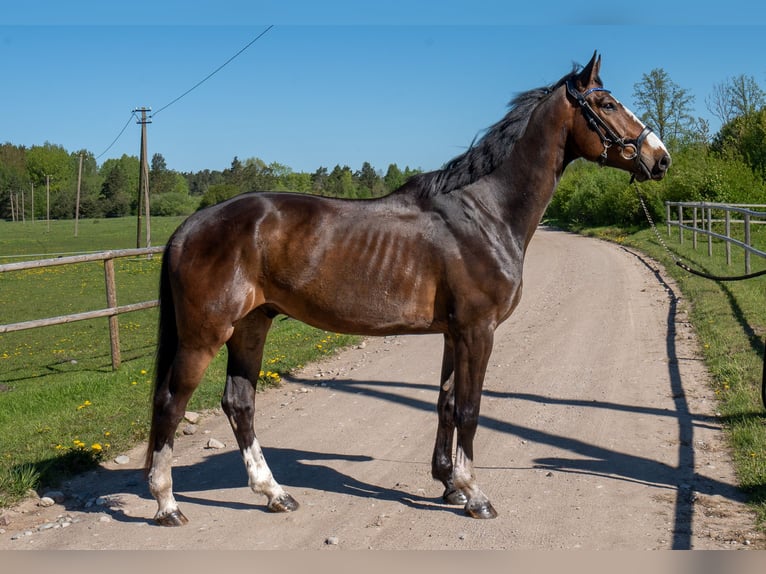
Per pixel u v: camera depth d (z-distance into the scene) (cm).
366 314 435
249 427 470
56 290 2081
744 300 1102
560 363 866
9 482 491
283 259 430
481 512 439
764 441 538
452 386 467
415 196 444
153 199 9400
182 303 429
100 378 832
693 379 754
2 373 1017
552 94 456
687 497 462
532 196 450
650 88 3962
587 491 479
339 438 617
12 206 9006
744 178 2642
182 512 463
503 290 433
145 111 3409
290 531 430
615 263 1917
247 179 7312
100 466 556
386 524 436
